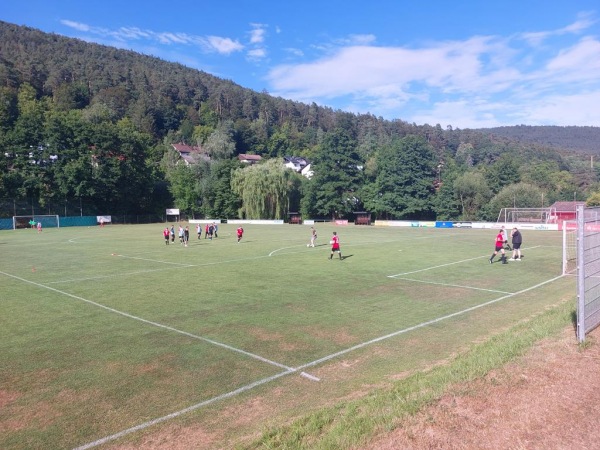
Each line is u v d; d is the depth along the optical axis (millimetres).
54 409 7391
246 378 8617
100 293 17234
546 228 56438
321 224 79875
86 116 106188
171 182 96312
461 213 85312
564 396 6070
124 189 86750
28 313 14094
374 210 85750
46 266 25203
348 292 17000
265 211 84250
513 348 8406
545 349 8164
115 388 8203
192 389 8125
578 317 8602
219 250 33438
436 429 5262
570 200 92562
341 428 5594
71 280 20328
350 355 9891
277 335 11438
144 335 11570
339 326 12234
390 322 12633
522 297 16031
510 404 5852
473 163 155125
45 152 79562
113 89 149000
